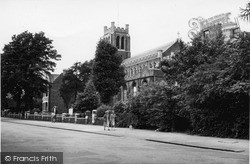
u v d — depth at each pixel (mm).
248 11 14359
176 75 28578
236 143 15016
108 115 25469
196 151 12328
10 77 52031
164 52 65500
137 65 72875
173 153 11539
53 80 81875
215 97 18734
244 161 9680
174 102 23203
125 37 95875
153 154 11156
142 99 26109
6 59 53062
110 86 46594
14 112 63938
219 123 19016
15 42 53969
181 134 20969
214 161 9641
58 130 24906
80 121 36781
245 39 16297
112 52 47719
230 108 18312
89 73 74250
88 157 10195
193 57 27016
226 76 17969
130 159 9844
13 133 20625
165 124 23656
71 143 14641
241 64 16656
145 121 26547
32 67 53250
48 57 57219
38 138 17016
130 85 59531
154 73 51781
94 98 47719
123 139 17594
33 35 55844
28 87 55719
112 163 9031
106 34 97938
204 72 19141
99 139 17234
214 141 15984
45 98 81125
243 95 17156
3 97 60281
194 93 19906
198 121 20344
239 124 17562
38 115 49125
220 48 26656
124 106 29547
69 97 74312
